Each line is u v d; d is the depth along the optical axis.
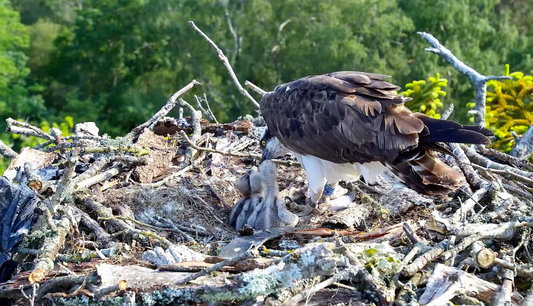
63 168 13.23
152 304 8.84
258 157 13.60
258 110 14.51
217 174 13.50
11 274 10.71
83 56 51.91
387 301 8.96
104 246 10.84
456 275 9.32
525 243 10.38
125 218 11.24
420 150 10.45
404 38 48.50
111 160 12.52
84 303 9.00
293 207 12.42
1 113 45.81
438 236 10.56
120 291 8.97
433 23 46.53
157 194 12.39
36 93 53.00
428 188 10.40
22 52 49.88
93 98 51.00
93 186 12.23
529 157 14.22
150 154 13.30
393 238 10.53
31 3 60.81
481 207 11.52
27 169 12.30
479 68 45.31
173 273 9.35
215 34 45.53
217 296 8.77
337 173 11.76
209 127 15.16
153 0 46.81
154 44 48.28
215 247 11.09
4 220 11.03
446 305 8.88
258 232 11.16
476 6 49.44
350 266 9.20
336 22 45.91
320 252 8.84
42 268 9.62
